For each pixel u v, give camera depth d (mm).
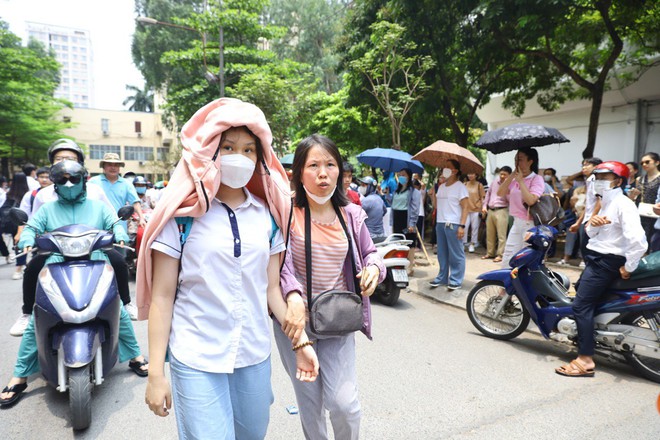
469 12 10766
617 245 3691
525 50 10766
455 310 6031
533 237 4289
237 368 1752
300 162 2189
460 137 13367
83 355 2904
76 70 159750
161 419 3115
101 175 5934
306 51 28172
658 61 11391
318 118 18188
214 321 1672
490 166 18266
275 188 1860
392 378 3742
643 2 9109
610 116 14102
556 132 5395
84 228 3287
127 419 3107
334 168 2178
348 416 2094
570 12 9227
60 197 3486
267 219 1849
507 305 4746
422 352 4363
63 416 3141
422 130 15391
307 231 2193
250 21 20109
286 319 1955
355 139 17391
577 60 12180
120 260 3707
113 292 3240
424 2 11117
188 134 1691
